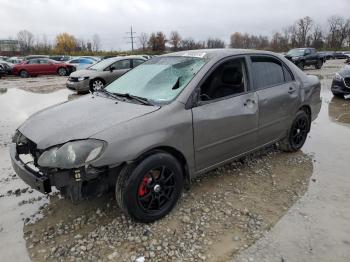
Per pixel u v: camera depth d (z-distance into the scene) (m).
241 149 3.99
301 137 5.04
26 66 22.31
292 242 2.96
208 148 3.56
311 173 4.32
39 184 2.85
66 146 2.80
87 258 2.79
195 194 3.78
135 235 3.06
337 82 9.65
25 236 3.10
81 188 2.85
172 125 3.17
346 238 3.01
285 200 3.65
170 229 3.14
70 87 12.16
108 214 3.39
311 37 74.19
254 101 3.98
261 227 3.17
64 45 69.00
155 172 3.16
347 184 4.02
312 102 5.04
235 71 3.88
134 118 3.06
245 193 3.80
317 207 3.51
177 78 3.62
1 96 12.20
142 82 3.87
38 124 3.32
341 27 73.50
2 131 6.77
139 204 3.07
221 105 3.61
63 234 3.11
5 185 4.12
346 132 6.17
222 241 2.98
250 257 2.78
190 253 2.83
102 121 3.05
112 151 2.81
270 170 4.41
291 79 4.69
